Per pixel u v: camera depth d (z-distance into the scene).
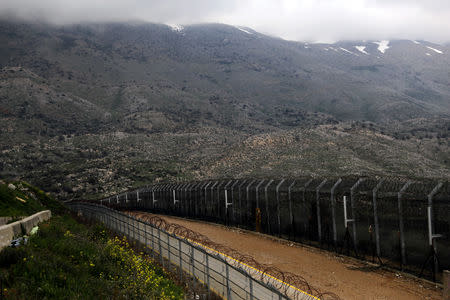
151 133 177.25
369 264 17.44
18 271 9.78
